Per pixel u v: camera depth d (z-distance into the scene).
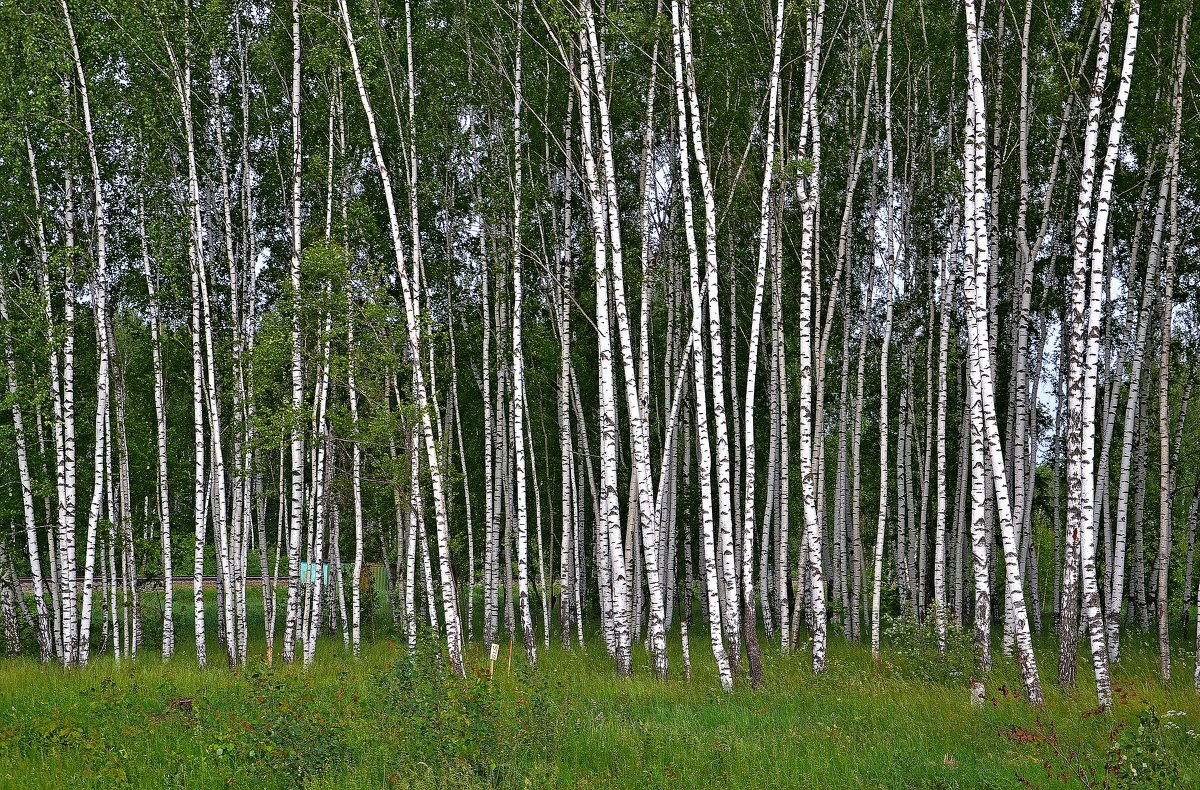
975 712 11.77
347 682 14.66
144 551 22.72
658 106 21.73
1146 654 18.20
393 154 22.92
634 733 10.70
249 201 22.17
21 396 19.39
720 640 15.03
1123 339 20.03
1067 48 15.56
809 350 15.90
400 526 24.84
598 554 21.55
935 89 21.95
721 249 23.11
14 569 24.11
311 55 19.42
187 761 9.71
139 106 20.17
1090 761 9.01
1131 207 22.19
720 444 15.42
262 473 23.59
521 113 21.69
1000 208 23.09
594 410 27.69
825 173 22.94
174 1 20.19
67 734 10.52
